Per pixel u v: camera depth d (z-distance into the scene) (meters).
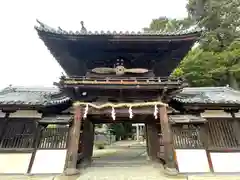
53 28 7.29
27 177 7.04
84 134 9.44
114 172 7.68
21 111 8.40
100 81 6.84
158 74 10.40
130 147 22.02
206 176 7.11
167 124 7.21
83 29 7.67
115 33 7.32
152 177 6.76
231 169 7.63
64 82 6.60
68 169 6.80
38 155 7.80
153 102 7.29
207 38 27.11
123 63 8.73
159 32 7.67
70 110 8.01
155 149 10.02
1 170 7.45
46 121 7.95
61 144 8.06
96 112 7.22
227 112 8.61
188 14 31.22
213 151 7.94
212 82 23.19
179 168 7.55
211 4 27.64
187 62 24.16
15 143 7.95
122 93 7.39
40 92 11.02
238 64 21.56
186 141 8.06
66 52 8.30
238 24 27.56
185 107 8.39
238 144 8.12
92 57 8.57
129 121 10.60
